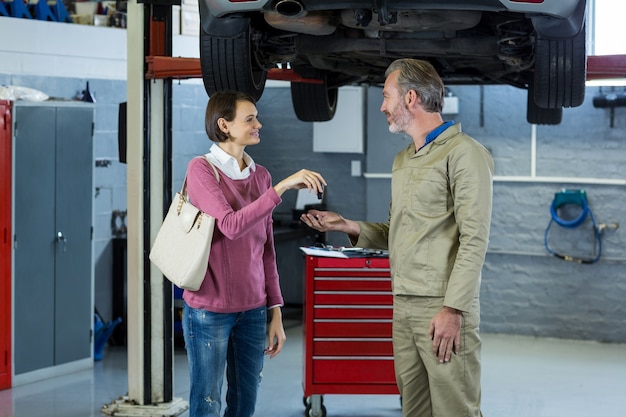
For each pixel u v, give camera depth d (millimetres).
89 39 7852
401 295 3818
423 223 3744
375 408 6301
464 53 4926
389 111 3840
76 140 7160
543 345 8219
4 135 6613
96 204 8039
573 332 8398
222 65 4887
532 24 4609
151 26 5809
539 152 8375
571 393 6688
